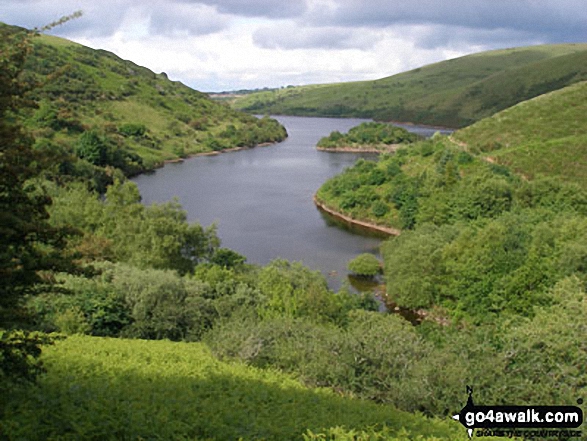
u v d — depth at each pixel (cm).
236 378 1697
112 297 2631
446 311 4231
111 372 1609
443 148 8844
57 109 12688
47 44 19188
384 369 1736
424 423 1408
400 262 4656
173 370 1733
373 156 14412
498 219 5300
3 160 938
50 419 1019
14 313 976
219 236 6738
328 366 1792
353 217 7644
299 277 3866
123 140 13238
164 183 10269
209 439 1042
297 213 8031
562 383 1588
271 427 1181
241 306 2823
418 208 7062
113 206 4750
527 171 7869
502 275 3850
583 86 10731
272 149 16338
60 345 1966
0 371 1170
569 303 2267
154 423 1061
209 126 18238
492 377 1578
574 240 3981
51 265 1021
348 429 1240
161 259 3850
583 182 7381
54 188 5222
